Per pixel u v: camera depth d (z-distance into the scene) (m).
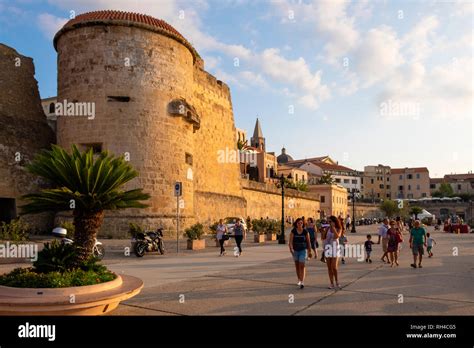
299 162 130.00
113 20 23.75
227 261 15.88
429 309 7.93
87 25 23.91
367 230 51.38
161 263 15.16
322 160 131.62
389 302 8.52
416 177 137.12
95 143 23.50
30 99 26.44
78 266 7.35
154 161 24.20
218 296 9.09
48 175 8.02
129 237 23.03
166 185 24.64
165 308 7.97
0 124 23.97
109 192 7.99
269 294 9.32
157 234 18.58
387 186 139.00
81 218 7.97
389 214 74.12
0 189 23.30
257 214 46.84
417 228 14.48
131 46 24.08
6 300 5.76
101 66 23.67
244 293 9.42
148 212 23.80
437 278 11.83
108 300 6.16
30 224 23.78
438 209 106.62
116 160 8.33
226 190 39.59
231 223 32.09
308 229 17.78
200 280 11.26
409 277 12.02
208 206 35.22
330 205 80.50
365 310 7.84
